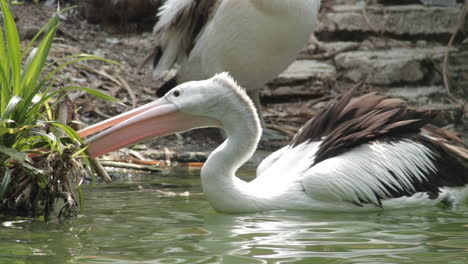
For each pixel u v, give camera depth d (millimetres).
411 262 6031
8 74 8609
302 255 6285
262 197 8711
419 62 20609
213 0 14383
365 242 6852
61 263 6008
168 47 15422
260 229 7543
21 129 8242
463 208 9078
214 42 14531
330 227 7652
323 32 22500
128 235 7199
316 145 9469
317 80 19781
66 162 8461
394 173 9000
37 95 9258
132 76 18797
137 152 13883
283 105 19344
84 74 17828
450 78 20062
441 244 6742
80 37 21047
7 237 7082
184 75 15539
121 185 10773
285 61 14836
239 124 8766
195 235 7199
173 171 12508
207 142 15398
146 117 9039
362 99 9875
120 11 22203
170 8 15086
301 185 8883
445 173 9461
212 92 8836
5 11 8320
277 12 13852
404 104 9609
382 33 22344
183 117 9008
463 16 19906
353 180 8727
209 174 8664
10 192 8602
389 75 20500
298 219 8164
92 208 8852
